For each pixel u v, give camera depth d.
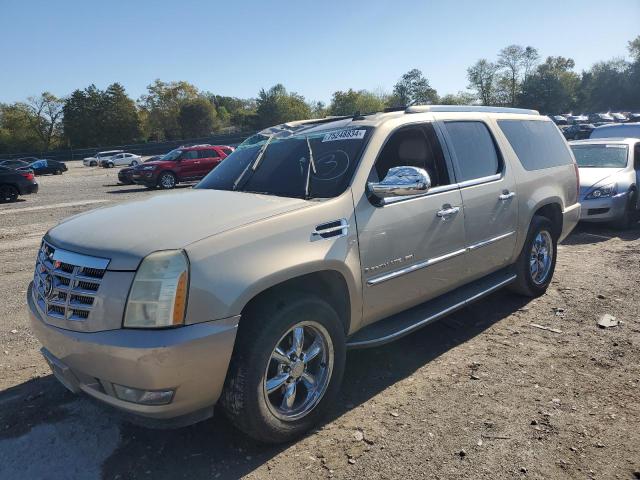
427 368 4.11
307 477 2.87
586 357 4.20
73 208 15.57
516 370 4.01
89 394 2.89
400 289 3.77
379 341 3.60
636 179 9.71
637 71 90.44
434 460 2.97
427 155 4.16
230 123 120.19
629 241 8.42
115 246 2.78
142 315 2.62
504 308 5.38
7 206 16.94
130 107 98.69
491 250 4.66
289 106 91.00
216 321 2.71
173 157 23.19
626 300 5.48
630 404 3.47
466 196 4.30
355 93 87.00
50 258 3.06
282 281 2.99
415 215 3.79
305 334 3.28
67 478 2.92
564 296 5.68
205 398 2.78
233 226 2.92
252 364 2.87
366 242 3.46
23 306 5.88
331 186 3.53
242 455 3.08
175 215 3.14
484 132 4.84
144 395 2.64
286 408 3.15
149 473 2.94
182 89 104.88
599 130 13.76
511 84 92.31
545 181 5.40
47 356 3.09
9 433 3.35
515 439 3.13
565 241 8.64
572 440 3.10
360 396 3.72
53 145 101.19
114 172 42.22
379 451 3.07
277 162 4.01
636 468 2.84
